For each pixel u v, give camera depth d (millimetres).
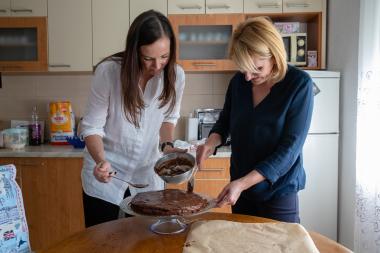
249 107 1631
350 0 2783
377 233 2354
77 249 1272
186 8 3070
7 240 1596
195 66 3129
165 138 1955
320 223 2990
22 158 2912
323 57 3166
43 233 2969
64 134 3273
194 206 1387
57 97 3457
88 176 1831
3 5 3062
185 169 1547
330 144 2955
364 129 2451
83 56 3104
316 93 2912
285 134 1534
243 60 1437
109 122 1784
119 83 1681
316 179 2965
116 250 1263
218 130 1835
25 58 3162
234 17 3084
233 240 1289
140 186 1782
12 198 1643
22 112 3459
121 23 3080
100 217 1826
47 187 2930
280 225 1406
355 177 2754
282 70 1499
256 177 1443
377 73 2320
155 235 1380
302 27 3432
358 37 2684
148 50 1503
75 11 3070
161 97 1754
